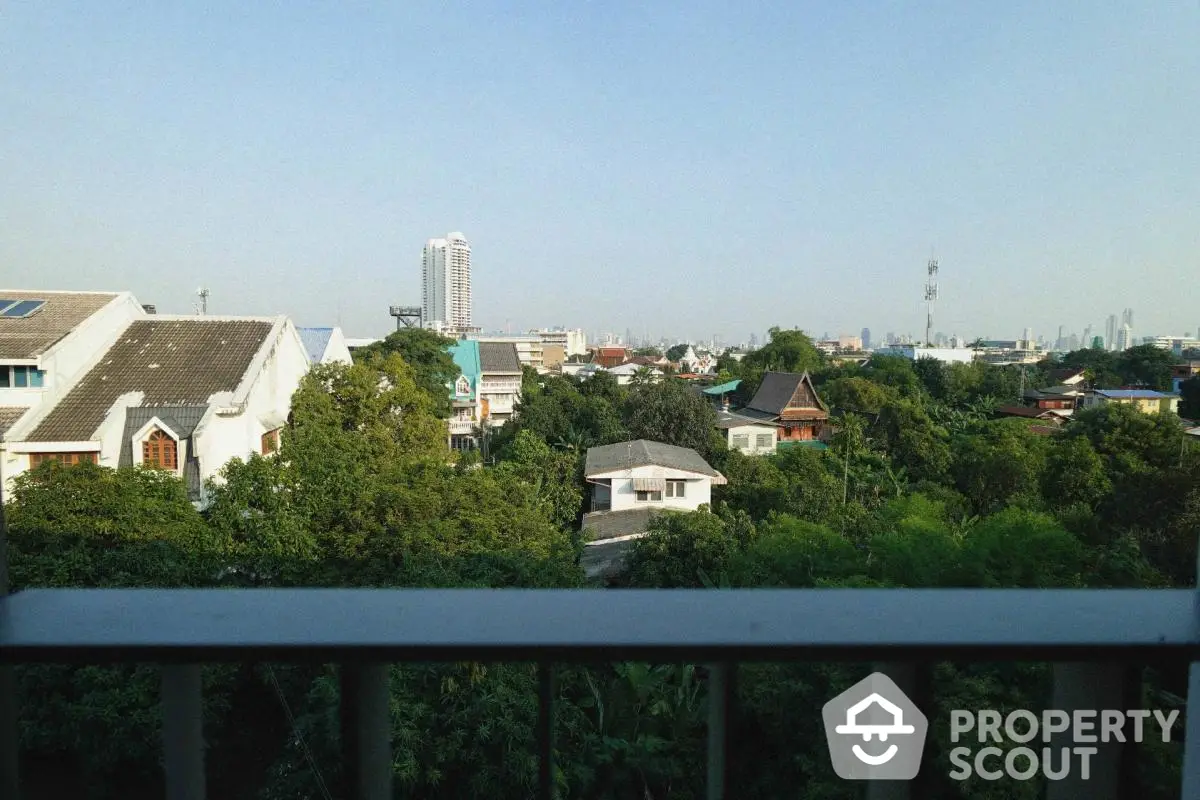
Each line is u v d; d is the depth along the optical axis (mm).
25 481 8812
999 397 42094
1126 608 834
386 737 816
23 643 763
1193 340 92812
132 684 6164
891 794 889
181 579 8227
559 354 87250
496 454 25812
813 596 866
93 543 8508
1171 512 13984
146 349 15891
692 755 6352
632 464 18859
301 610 831
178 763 831
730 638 746
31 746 6121
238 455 14219
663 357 103562
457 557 9242
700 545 11742
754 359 50969
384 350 26859
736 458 22141
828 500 18422
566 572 9484
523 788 5734
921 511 13867
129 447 13617
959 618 805
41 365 13891
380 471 11758
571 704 6406
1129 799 859
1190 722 805
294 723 5719
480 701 5812
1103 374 44969
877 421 25719
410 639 749
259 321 17000
